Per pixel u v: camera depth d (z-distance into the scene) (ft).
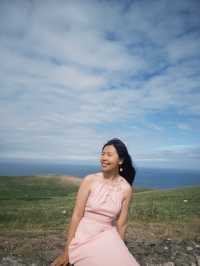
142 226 14.02
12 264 8.27
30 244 10.11
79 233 5.07
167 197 27.78
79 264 4.97
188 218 16.72
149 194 32.58
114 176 5.33
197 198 26.07
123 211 5.36
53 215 17.70
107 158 5.24
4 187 51.65
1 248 9.53
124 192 5.32
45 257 8.98
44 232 12.20
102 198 5.07
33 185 59.21
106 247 4.90
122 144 5.32
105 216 5.07
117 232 5.21
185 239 11.75
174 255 9.70
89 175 5.30
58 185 62.90
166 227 14.02
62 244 10.28
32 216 17.07
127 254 4.98
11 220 15.57
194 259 9.50
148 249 10.14
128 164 5.43
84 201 5.16
